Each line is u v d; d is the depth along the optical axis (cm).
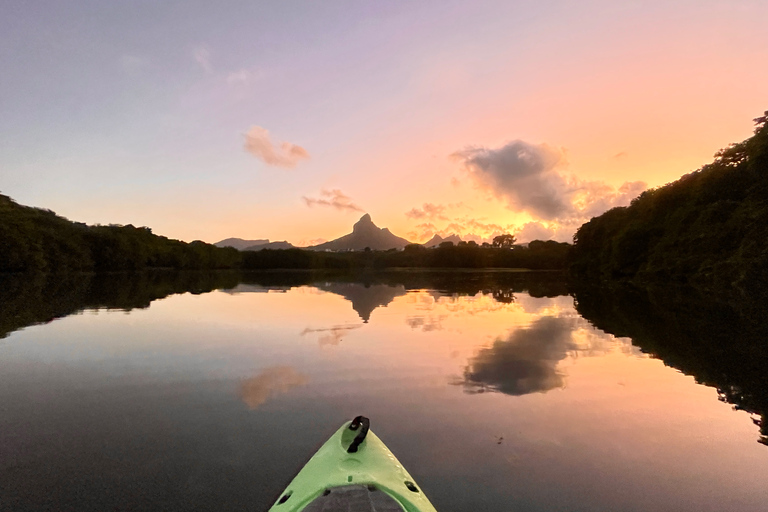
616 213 6962
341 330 1536
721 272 3175
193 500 491
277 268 12762
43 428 692
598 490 521
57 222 6662
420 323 1702
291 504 394
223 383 919
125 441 645
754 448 635
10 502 488
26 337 1395
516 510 478
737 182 3853
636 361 1103
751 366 1052
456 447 628
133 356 1147
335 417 736
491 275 7825
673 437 670
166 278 5572
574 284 4469
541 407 789
